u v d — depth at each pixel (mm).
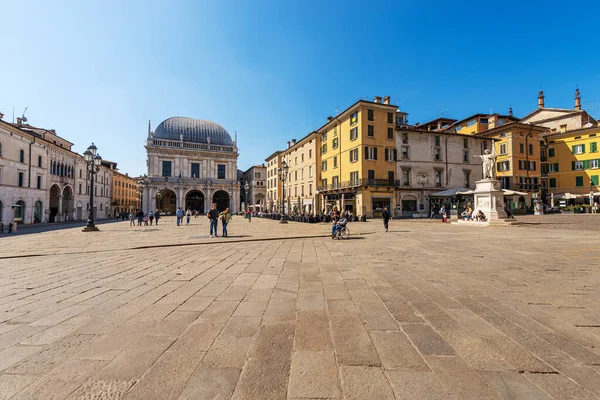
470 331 3381
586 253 8633
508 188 45562
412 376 2486
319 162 47750
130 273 6660
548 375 2473
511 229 17516
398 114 47812
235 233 17141
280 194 61812
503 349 2938
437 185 41219
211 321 3764
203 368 2646
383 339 3197
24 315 4020
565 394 2221
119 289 5332
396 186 38094
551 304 4281
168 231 19781
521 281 5586
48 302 4590
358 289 5188
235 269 7031
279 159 62750
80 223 35938
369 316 3889
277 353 2912
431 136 41375
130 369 2637
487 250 9508
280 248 10727
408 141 40062
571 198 46625
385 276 6137
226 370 2613
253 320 3787
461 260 7832
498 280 5684
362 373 2541
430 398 2191
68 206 45156
